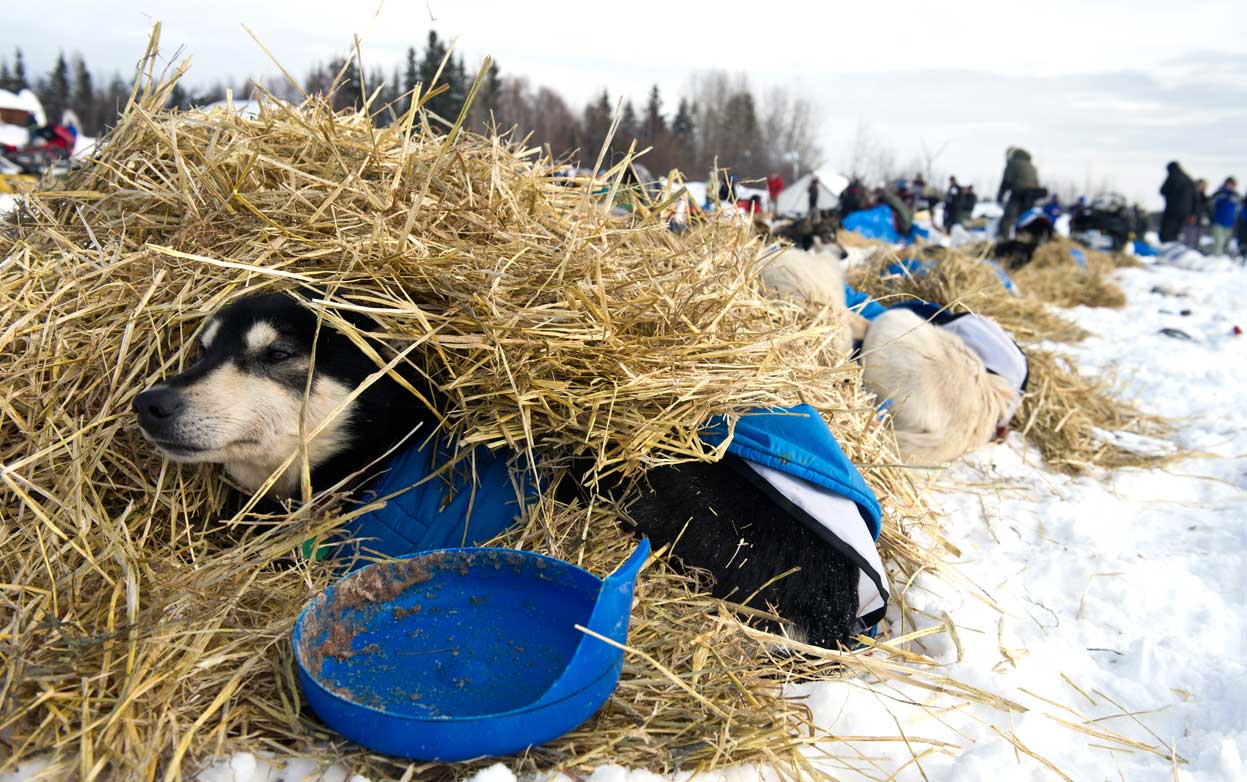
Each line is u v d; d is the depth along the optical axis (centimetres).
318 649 211
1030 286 1201
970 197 2138
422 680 210
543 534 265
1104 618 311
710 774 202
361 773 189
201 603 220
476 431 263
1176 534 396
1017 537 385
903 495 360
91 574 224
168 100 357
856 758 217
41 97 5322
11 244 307
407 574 233
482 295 266
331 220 292
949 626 279
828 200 1873
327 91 346
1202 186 2255
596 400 262
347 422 274
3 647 198
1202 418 590
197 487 274
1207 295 1307
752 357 296
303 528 254
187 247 288
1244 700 248
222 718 198
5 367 263
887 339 485
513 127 364
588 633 191
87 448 254
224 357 257
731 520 263
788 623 259
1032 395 548
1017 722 234
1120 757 231
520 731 186
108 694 193
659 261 325
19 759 180
